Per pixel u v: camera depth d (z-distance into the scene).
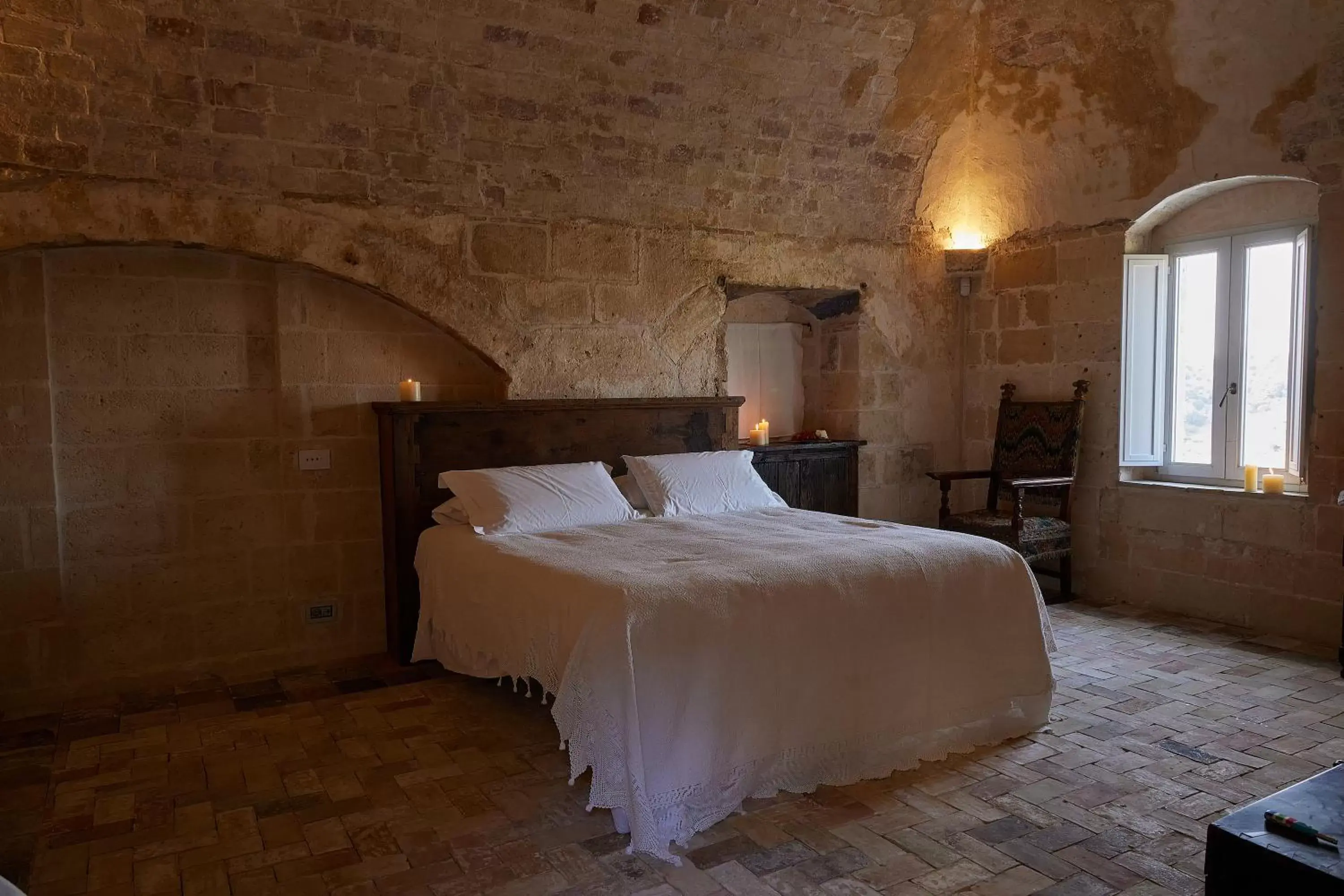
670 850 2.47
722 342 5.18
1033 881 2.29
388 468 4.15
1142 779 2.88
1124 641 4.40
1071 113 5.04
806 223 5.32
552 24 3.87
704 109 4.53
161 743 3.26
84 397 3.75
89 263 3.74
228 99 3.58
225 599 4.04
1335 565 4.24
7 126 3.32
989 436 5.81
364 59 3.69
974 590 3.17
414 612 4.19
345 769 3.02
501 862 2.41
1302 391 4.51
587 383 4.73
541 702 3.65
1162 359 5.09
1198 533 4.78
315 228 3.98
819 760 2.84
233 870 2.38
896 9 4.57
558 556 3.21
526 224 4.50
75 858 2.45
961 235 5.86
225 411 4.02
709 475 4.45
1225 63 4.37
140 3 3.22
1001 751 3.12
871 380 5.68
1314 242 4.42
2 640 3.60
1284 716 3.41
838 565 3.00
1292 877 1.51
